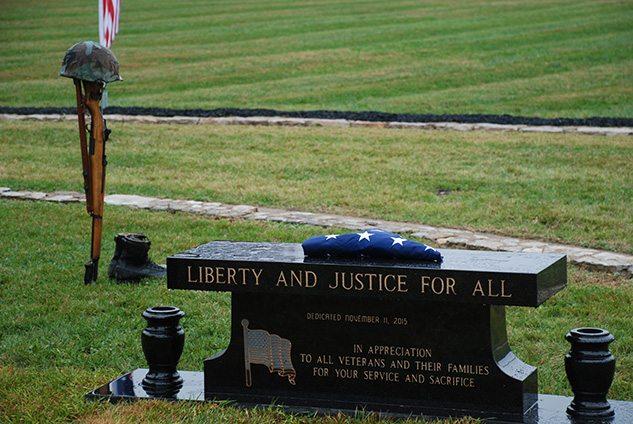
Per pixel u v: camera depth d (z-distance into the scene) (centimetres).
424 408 488
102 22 915
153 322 536
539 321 712
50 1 5619
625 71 2852
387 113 2036
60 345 659
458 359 479
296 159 1598
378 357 495
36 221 1130
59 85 2842
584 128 1802
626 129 1777
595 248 991
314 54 3500
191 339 677
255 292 506
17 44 3925
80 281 854
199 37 4172
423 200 1278
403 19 4616
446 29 4138
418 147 1670
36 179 1439
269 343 515
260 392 521
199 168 1555
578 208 1181
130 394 532
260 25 4569
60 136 1841
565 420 469
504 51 3406
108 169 1551
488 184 1371
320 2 5616
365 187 1368
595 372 470
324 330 503
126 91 2747
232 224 1113
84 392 542
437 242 1004
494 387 474
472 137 1755
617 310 736
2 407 507
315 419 486
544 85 2648
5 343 667
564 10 4631
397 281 471
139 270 862
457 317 477
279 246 555
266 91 2670
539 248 973
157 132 1881
